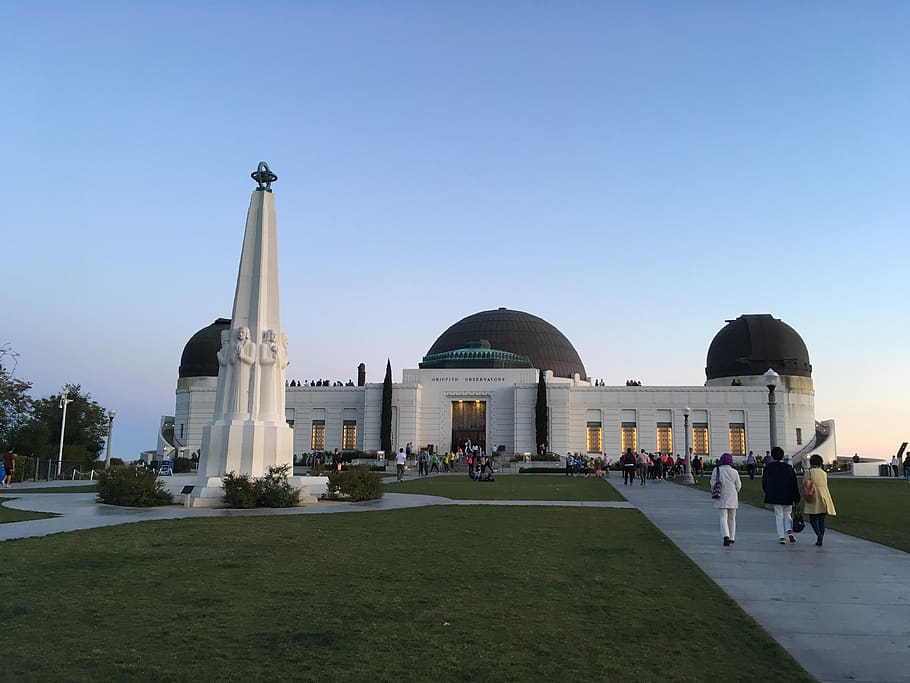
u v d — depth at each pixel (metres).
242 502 25.22
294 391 79.81
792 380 80.94
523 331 92.19
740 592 11.66
